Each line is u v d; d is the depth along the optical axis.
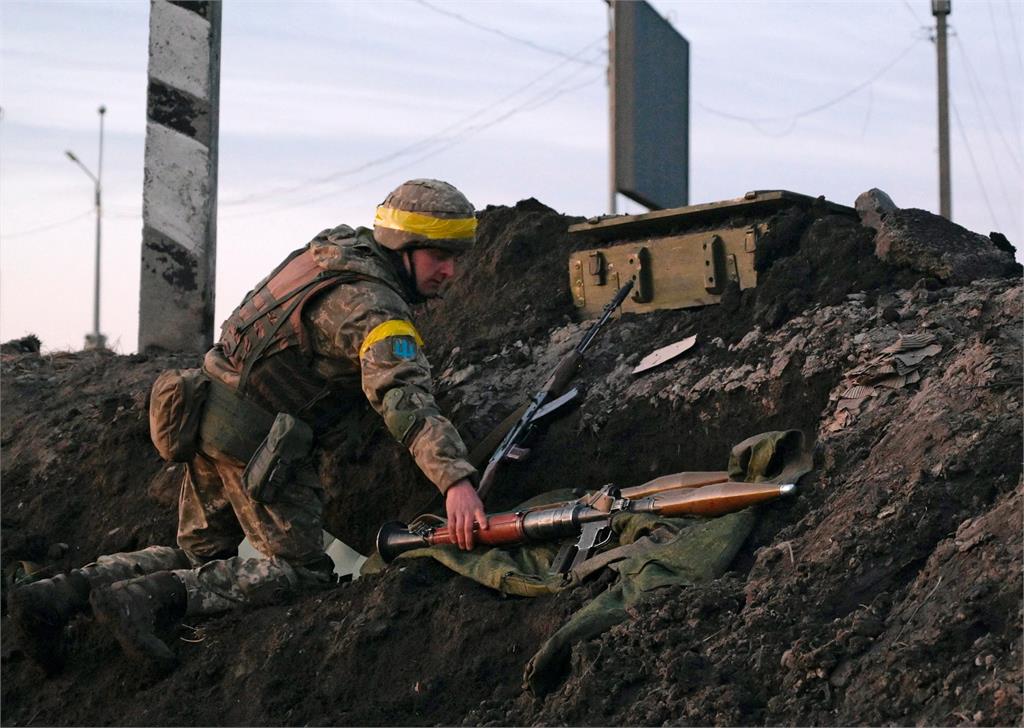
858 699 3.10
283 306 4.73
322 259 4.71
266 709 4.18
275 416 4.80
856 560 3.56
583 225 5.72
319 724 3.99
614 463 4.88
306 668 4.27
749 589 3.64
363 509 5.34
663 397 4.88
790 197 5.21
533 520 4.29
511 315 5.91
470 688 3.90
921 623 3.22
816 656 3.23
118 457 6.12
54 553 5.80
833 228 5.10
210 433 4.80
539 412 4.92
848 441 4.16
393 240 4.70
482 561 4.30
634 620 3.67
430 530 4.53
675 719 3.29
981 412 3.90
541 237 6.32
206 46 7.20
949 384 4.11
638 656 3.56
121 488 6.01
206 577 4.69
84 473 6.18
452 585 4.29
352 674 4.16
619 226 5.62
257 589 4.69
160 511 5.79
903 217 4.97
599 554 4.10
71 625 4.75
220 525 5.05
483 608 4.12
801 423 4.52
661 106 9.78
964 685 2.98
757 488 4.00
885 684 3.08
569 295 5.80
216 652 4.48
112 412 6.43
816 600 3.49
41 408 6.84
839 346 4.58
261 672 4.30
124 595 4.50
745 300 5.08
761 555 3.80
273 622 4.52
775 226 5.15
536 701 3.65
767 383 4.65
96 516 5.95
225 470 4.86
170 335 7.27
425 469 4.41
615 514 4.21
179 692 4.39
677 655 3.48
